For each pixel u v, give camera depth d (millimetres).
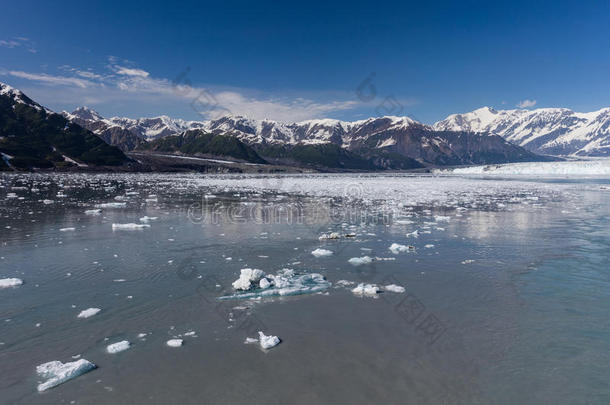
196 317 10086
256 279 12672
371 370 7645
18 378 7320
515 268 14422
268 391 6949
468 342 8789
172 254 16438
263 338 8750
